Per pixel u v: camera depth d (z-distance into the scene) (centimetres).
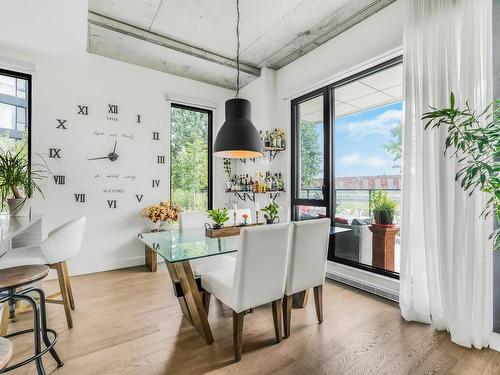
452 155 204
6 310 198
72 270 345
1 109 312
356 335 212
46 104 327
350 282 317
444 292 208
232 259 276
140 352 190
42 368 149
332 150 353
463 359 182
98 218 362
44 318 167
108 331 217
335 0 270
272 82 428
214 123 466
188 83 436
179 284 220
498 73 199
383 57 278
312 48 363
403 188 238
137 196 390
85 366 175
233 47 362
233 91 480
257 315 249
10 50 305
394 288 275
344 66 313
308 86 364
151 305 263
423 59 225
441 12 213
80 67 349
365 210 327
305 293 260
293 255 208
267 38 340
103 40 326
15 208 258
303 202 389
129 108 384
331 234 351
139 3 274
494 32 201
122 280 330
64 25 257
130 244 385
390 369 172
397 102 314
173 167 436
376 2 272
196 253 202
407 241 235
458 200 197
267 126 422
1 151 298
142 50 351
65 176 339
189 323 230
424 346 196
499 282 198
